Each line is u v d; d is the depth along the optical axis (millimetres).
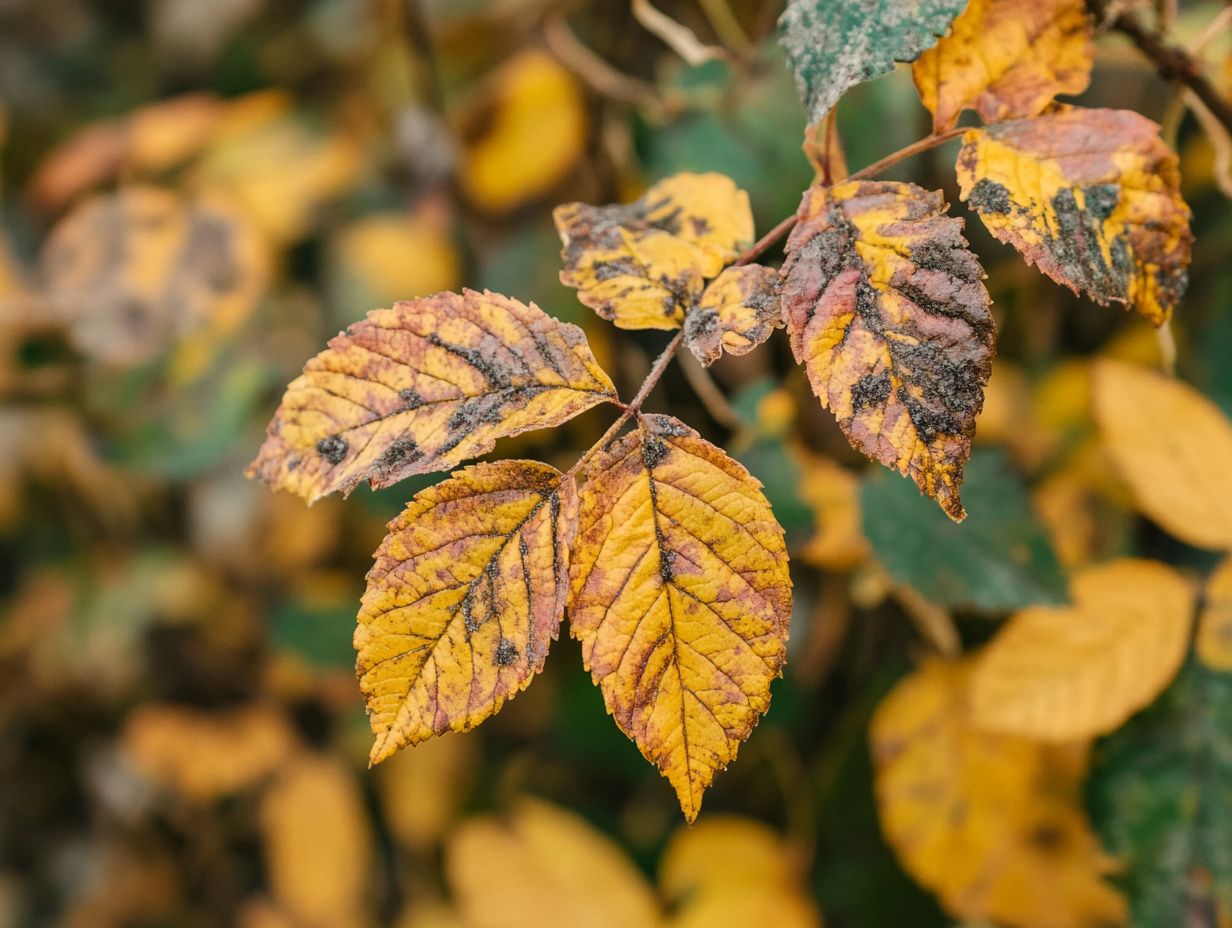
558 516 234
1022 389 408
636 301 252
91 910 606
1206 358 369
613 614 232
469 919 490
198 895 604
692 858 423
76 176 516
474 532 232
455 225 510
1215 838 304
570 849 440
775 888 412
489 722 521
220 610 564
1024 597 323
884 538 339
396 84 562
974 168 246
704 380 372
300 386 237
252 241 477
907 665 387
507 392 238
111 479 579
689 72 391
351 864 527
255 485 557
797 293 237
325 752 543
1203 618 314
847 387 230
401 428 235
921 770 352
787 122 377
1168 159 244
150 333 463
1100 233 242
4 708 611
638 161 438
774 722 418
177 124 526
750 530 232
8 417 594
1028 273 411
